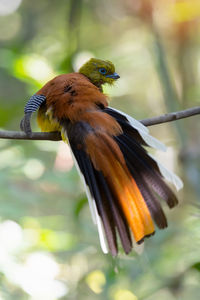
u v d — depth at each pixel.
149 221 6.77
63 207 12.09
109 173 6.96
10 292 9.75
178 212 11.40
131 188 6.90
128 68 16.17
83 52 13.23
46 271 10.02
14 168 11.91
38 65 11.53
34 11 19.08
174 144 12.23
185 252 10.02
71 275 11.38
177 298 10.40
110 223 6.77
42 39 17.50
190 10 12.61
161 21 13.34
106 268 10.45
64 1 18.70
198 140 13.29
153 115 16.06
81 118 7.36
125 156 7.09
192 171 11.19
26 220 10.91
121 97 16.28
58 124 7.49
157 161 7.02
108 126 7.27
